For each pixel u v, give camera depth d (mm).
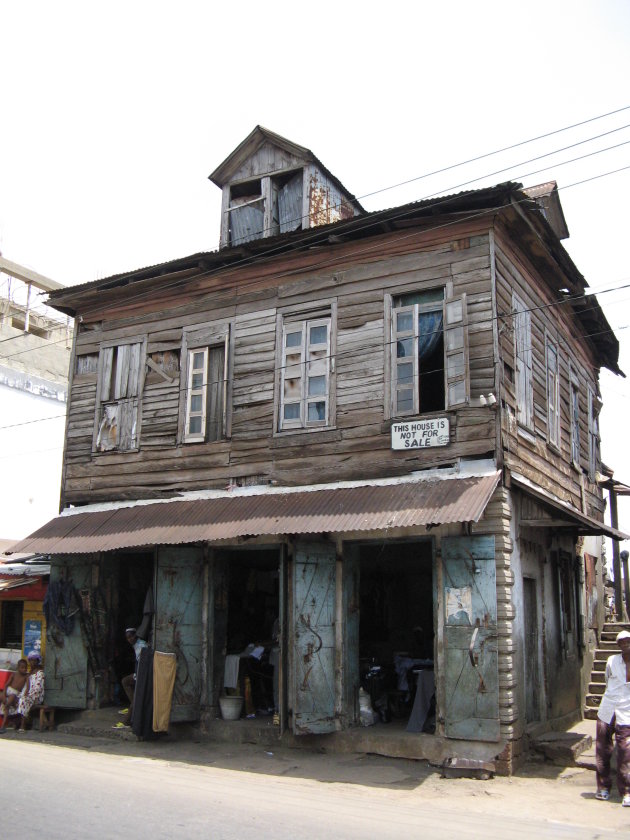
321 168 15578
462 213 11625
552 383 14883
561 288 15070
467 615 10547
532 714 12117
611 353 19641
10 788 8195
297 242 13133
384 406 12031
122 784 8586
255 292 13883
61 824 6727
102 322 15906
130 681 13258
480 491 10359
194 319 14578
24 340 25141
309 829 6738
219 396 14102
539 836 7023
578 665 15430
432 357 12344
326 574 11828
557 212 15695
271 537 12359
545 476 13664
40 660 15164
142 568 15523
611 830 7477
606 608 21438
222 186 16469
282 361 13312
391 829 6891
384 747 10914
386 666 13898
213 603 12992
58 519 14828
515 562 11125
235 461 13445
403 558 15500
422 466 11484
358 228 12406
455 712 10383
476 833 6957
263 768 10359
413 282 12164
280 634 11742
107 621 14461
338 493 11789
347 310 12750
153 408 14758
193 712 12555
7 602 16844
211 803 7695
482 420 11109
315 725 11156
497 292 11594
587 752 11070
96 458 15250
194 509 13086
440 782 9664
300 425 12906
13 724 14008
